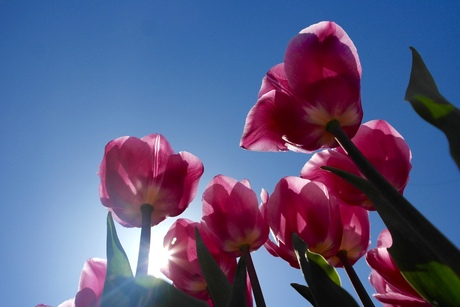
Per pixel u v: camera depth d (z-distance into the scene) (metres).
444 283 0.19
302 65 0.26
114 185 0.31
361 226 0.32
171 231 0.35
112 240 0.23
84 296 0.28
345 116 0.26
